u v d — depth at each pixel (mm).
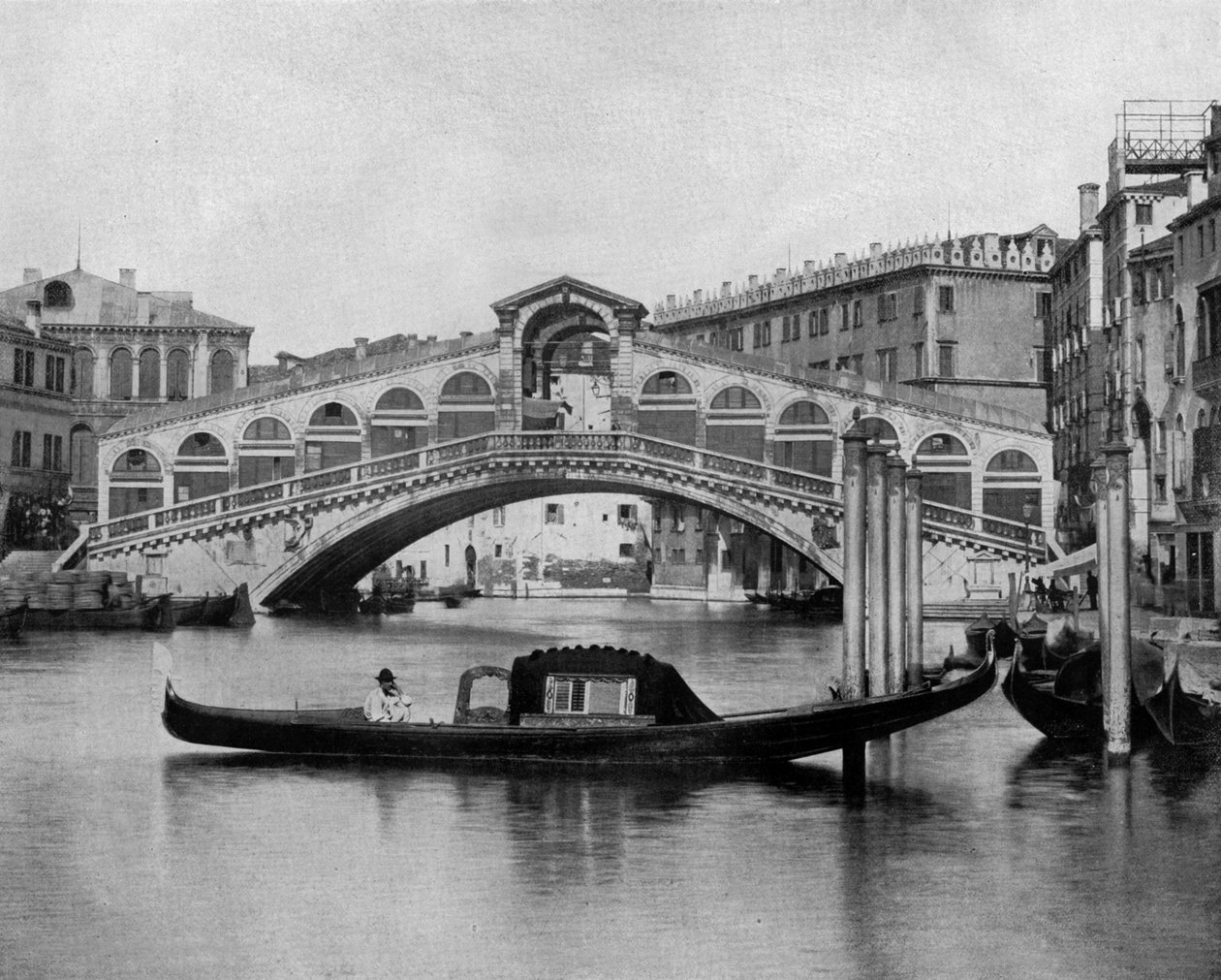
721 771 22484
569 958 14188
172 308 72062
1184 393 49938
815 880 16750
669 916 15438
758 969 13875
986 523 58719
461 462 59656
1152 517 53188
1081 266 64000
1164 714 24078
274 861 17641
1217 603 46500
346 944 14578
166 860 17703
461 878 16844
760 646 50125
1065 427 67812
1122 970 13883
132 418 64688
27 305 69500
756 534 86938
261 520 60375
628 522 102625
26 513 65875
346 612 71938
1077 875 16938
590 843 18375
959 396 68312
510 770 22844
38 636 51125
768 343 85062
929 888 16469
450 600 84438
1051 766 23516
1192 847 18141
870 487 27422
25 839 18703
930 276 71875
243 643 49656
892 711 22422
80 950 14469
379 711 24609
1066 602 55812
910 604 31672
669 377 63281
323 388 63906
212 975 13805
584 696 23109
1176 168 57188
